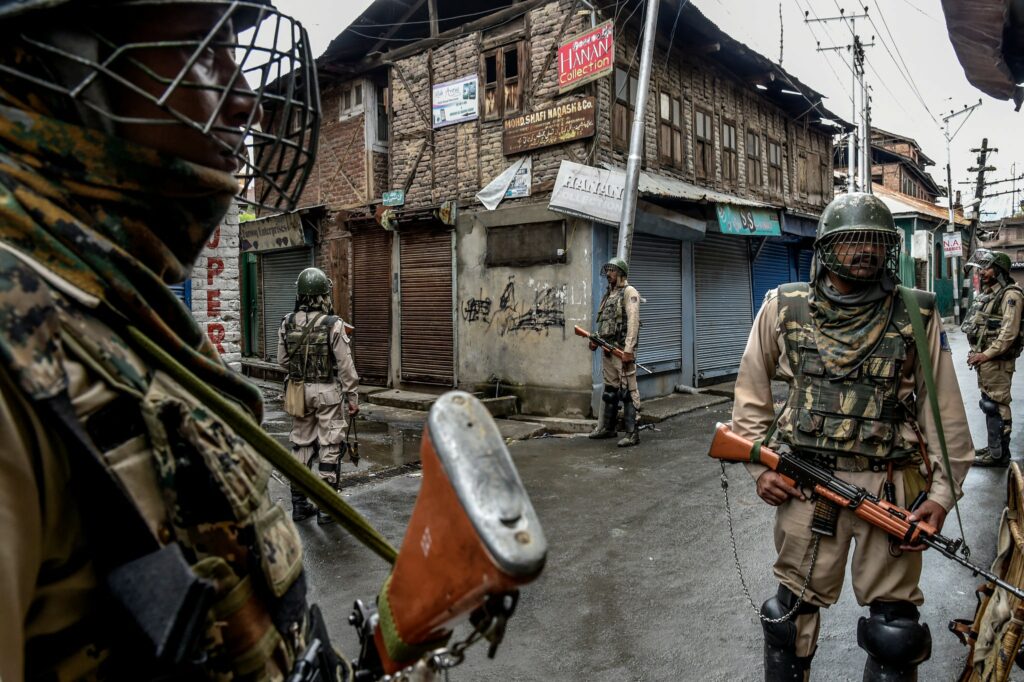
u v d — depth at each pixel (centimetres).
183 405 66
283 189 90
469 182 1044
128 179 69
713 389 1102
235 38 84
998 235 5041
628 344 740
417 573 67
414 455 705
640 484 585
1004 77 244
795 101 1439
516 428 857
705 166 1199
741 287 1301
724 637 318
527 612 345
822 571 234
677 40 1096
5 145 62
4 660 49
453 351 1058
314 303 516
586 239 898
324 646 83
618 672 289
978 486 573
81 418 57
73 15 67
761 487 241
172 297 74
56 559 56
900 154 3050
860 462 232
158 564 56
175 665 57
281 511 80
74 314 60
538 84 944
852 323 235
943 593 365
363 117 1242
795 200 1542
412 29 1205
